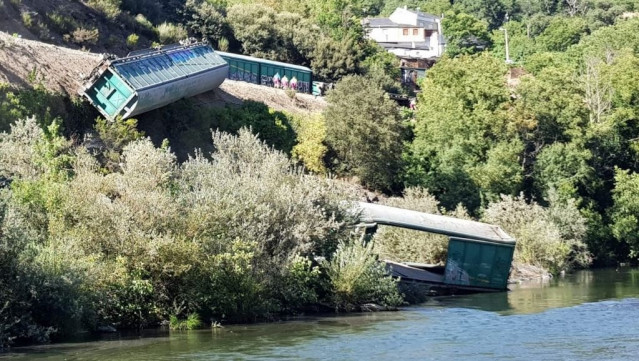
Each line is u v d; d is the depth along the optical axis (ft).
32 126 154.30
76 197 126.00
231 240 132.05
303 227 140.67
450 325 128.26
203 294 125.70
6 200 111.65
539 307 152.35
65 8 268.41
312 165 245.86
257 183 142.00
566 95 290.35
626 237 272.51
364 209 170.50
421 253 202.28
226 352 104.06
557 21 564.71
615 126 297.74
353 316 138.51
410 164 263.29
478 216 252.83
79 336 114.42
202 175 144.05
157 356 101.30
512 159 265.54
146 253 122.52
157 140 214.90
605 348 108.37
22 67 195.11
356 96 252.42
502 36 607.78
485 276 183.42
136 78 203.82
